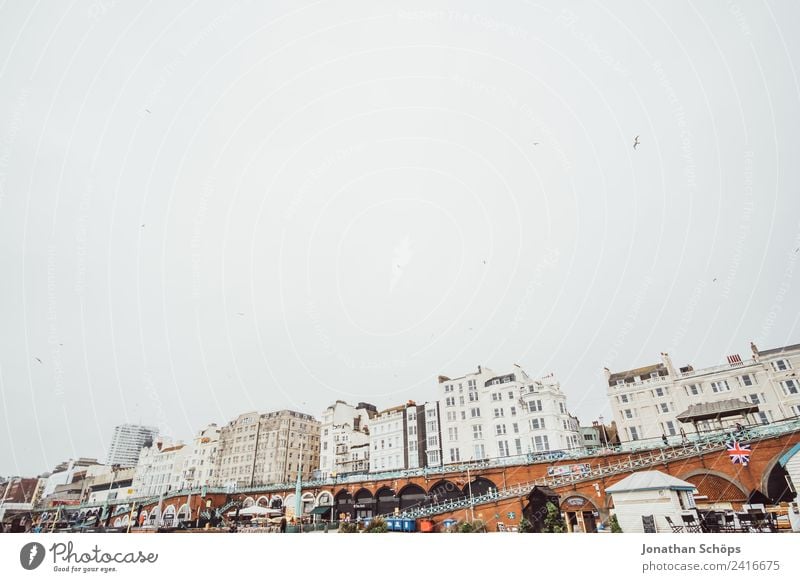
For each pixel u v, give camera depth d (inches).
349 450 1787.6
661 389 1214.3
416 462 1553.9
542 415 1307.8
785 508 700.7
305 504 1461.6
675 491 710.5
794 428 773.3
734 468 780.6
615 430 1253.7
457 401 1480.1
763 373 1105.4
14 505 1444.4
